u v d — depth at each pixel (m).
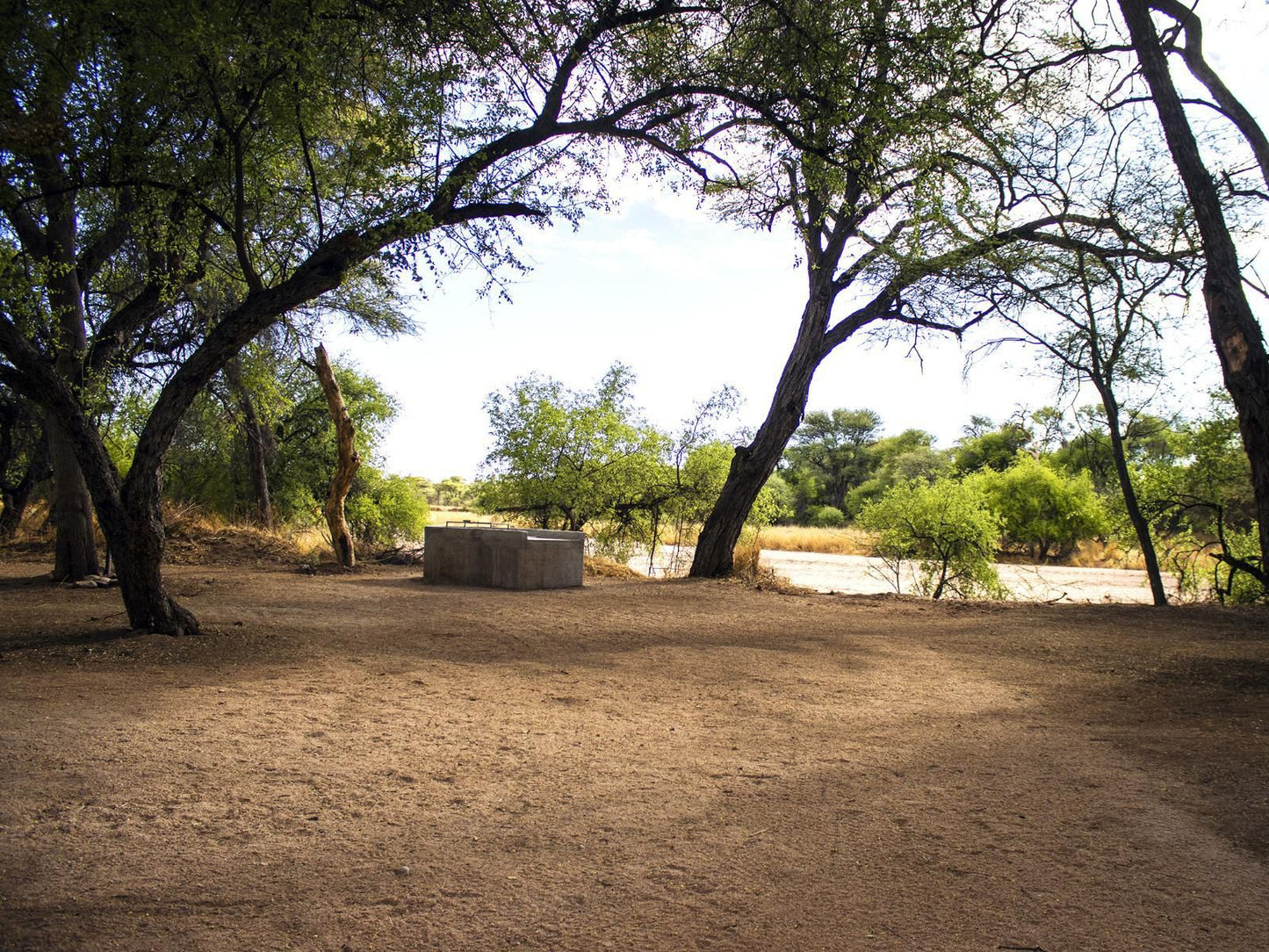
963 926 3.10
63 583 13.04
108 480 8.25
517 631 9.52
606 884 3.40
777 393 15.57
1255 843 3.81
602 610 11.29
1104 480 17.98
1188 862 3.62
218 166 8.49
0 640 7.85
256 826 3.86
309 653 7.83
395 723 5.61
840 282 14.99
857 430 74.06
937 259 13.62
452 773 4.67
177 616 8.45
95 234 12.71
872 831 3.97
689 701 6.51
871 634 9.77
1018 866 3.60
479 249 8.86
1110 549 33.88
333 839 3.77
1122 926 3.10
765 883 3.44
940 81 9.52
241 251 8.16
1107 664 8.02
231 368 17.97
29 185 8.55
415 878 3.41
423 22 8.55
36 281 8.79
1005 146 11.03
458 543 14.43
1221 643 9.05
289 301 8.19
